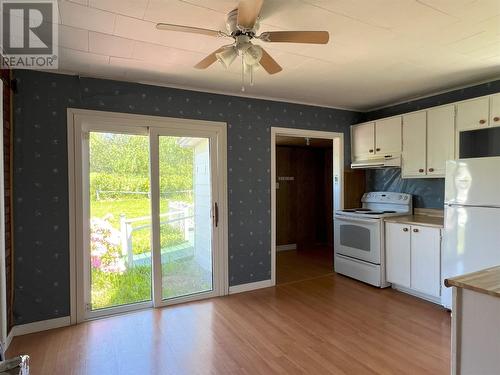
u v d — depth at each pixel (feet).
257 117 12.86
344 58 8.96
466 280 4.88
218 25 6.92
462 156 10.91
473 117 10.43
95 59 8.72
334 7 6.27
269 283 13.17
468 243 9.43
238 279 12.53
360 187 15.72
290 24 6.96
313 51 8.46
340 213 14.55
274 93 12.41
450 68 9.82
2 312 7.86
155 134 10.98
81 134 9.92
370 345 8.32
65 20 6.61
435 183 12.94
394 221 12.23
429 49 8.38
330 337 8.78
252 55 6.37
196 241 11.81
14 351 8.23
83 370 7.41
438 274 10.65
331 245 21.31
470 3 6.16
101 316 10.35
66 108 9.70
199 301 11.62
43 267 9.45
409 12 6.49
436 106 11.91
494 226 8.84
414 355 7.82
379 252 12.63
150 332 9.23
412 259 11.53
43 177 9.43
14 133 9.05
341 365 7.45
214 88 11.63
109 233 10.63
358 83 11.26
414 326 9.36
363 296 11.88
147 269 11.19
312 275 14.66
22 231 9.18
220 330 9.30
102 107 10.19
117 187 10.73
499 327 4.43
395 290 12.46
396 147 13.04
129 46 7.95
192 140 11.68
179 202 11.50
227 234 12.27
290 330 9.23
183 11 6.33
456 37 7.68
